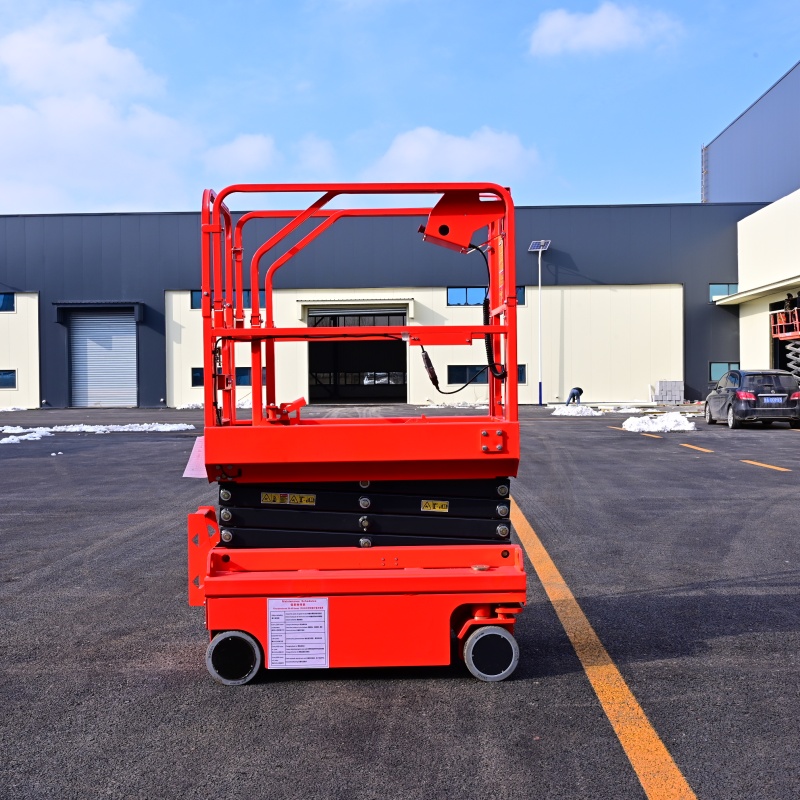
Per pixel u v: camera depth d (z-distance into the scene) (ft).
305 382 110.11
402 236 109.70
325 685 10.51
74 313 115.55
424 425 10.43
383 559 10.69
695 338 110.83
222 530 10.80
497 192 10.64
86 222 113.80
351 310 110.52
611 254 111.14
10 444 51.13
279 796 7.57
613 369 111.24
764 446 44.55
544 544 19.48
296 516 10.82
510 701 9.88
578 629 12.91
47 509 25.48
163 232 113.50
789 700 9.87
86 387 115.85
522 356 111.45
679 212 110.93
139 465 38.55
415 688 10.37
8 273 114.11
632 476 32.30
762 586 15.47
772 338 99.19
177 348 113.70
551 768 8.09
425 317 110.01
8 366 114.32
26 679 10.82
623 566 17.17
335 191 10.73
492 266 12.32
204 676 10.89
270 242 12.20
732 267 110.63
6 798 7.59
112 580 16.34
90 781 7.92
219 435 10.37
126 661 11.53
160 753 8.51
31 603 14.66
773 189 145.48
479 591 10.43
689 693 10.12
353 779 7.88
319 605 10.39
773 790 7.62
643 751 8.46
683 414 81.66
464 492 10.88
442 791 7.63
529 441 49.29
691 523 22.06
